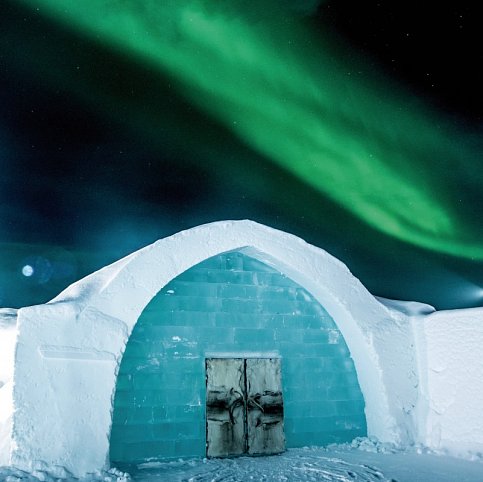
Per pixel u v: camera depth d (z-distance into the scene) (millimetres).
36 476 4719
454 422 6234
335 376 6953
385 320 6949
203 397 6164
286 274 7031
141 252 6082
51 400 5121
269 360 6590
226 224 6578
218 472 5191
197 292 6496
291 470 5250
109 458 5434
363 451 6230
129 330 5684
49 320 5379
